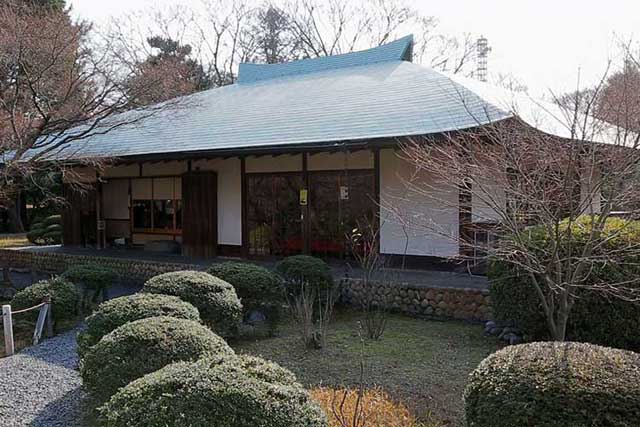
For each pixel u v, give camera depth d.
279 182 11.00
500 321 5.75
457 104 9.34
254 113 12.53
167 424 2.38
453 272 8.70
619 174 4.18
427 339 5.89
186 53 25.12
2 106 9.40
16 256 13.42
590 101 5.14
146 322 3.79
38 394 4.34
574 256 4.48
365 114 10.19
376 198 9.63
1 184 10.66
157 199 13.50
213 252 11.71
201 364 2.78
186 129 12.52
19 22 9.06
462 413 3.76
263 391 2.48
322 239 10.41
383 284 7.46
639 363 2.65
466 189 5.56
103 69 12.12
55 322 6.73
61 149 10.95
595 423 2.37
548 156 4.84
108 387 3.47
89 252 12.84
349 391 3.99
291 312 6.85
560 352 2.80
